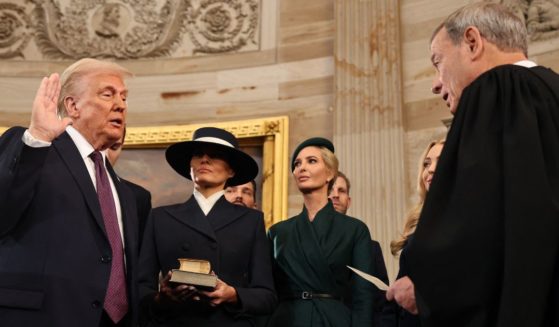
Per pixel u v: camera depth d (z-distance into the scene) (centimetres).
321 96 717
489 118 189
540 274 166
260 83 748
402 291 206
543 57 595
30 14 809
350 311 337
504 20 217
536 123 184
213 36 780
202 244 323
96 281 248
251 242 333
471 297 170
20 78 791
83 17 805
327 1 748
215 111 755
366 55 686
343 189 484
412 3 692
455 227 176
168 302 298
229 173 358
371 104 666
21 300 234
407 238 345
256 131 708
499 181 178
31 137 232
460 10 224
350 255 353
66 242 247
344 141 666
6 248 244
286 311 338
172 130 740
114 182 297
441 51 224
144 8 802
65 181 258
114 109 286
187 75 775
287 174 684
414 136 648
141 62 788
